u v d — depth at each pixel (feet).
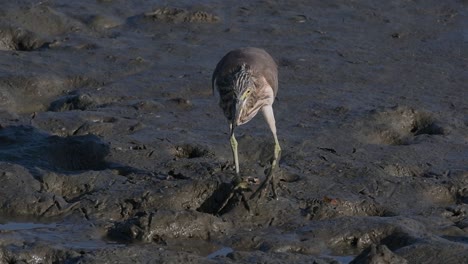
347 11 73.10
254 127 51.13
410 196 43.11
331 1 74.90
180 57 62.39
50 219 40.09
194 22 68.74
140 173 44.29
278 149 43.29
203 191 41.73
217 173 43.47
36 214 40.42
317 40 66.74
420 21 71.77
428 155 48.14
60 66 59.52
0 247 35.09
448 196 44.04
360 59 63.52
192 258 35.40
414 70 61.98
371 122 52.13
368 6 74.28
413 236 37.91
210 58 62.54
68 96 55.21
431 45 67.15
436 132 51.93
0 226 39.40
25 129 49.01
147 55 62.28
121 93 56.03
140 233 38.04
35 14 66.80
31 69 58.59
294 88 57.57
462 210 41.70
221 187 41.83
